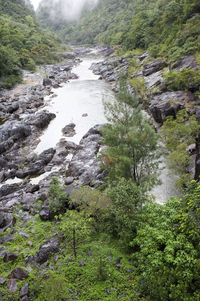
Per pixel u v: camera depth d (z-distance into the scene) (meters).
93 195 17.88
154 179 19.41
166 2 91.19
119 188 15.44
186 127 26.39
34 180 28.92
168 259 11.05
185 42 57.22
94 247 15.05
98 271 13.00
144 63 67.50
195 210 11.45
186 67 46.06
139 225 14.20
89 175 26.47
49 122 45.25
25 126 39.75
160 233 12.72
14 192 26.23
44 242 16.59
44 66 88.88
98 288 12.34
